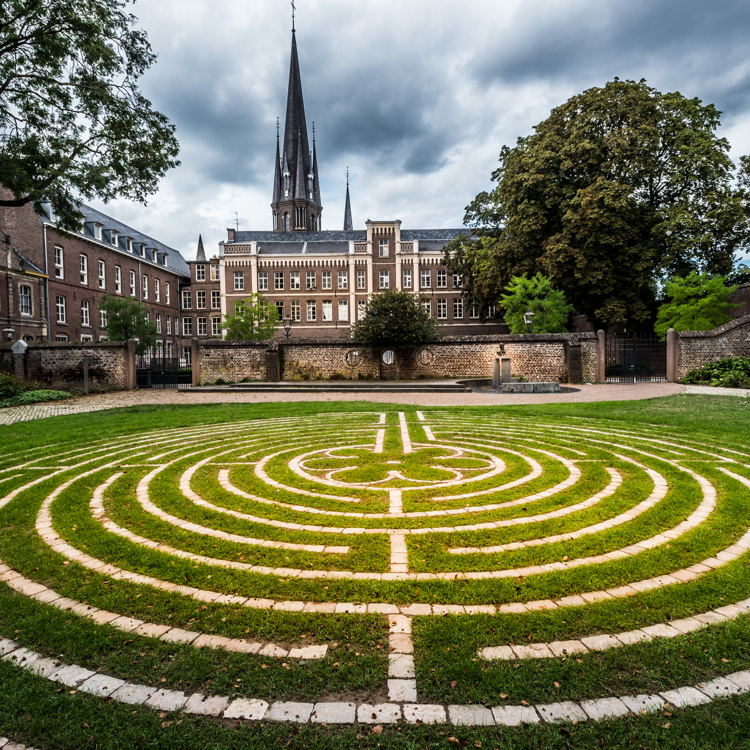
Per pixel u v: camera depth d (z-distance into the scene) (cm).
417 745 187
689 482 538
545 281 2389
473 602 291
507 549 366
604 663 231
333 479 577
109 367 2098
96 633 262
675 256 2339
